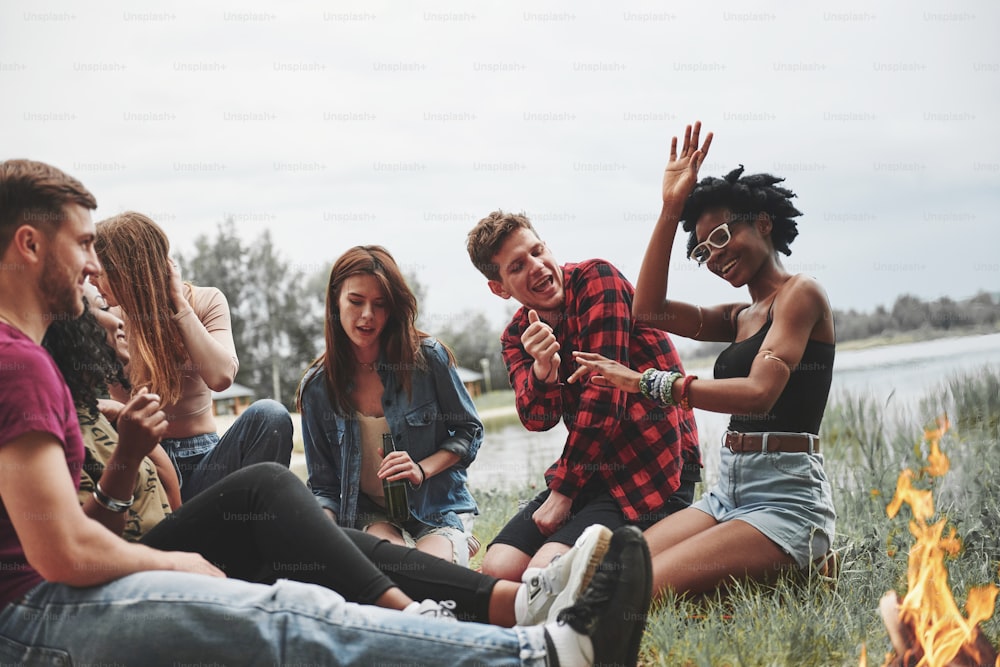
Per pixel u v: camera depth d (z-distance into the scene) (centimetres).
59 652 160
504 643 163
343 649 161
